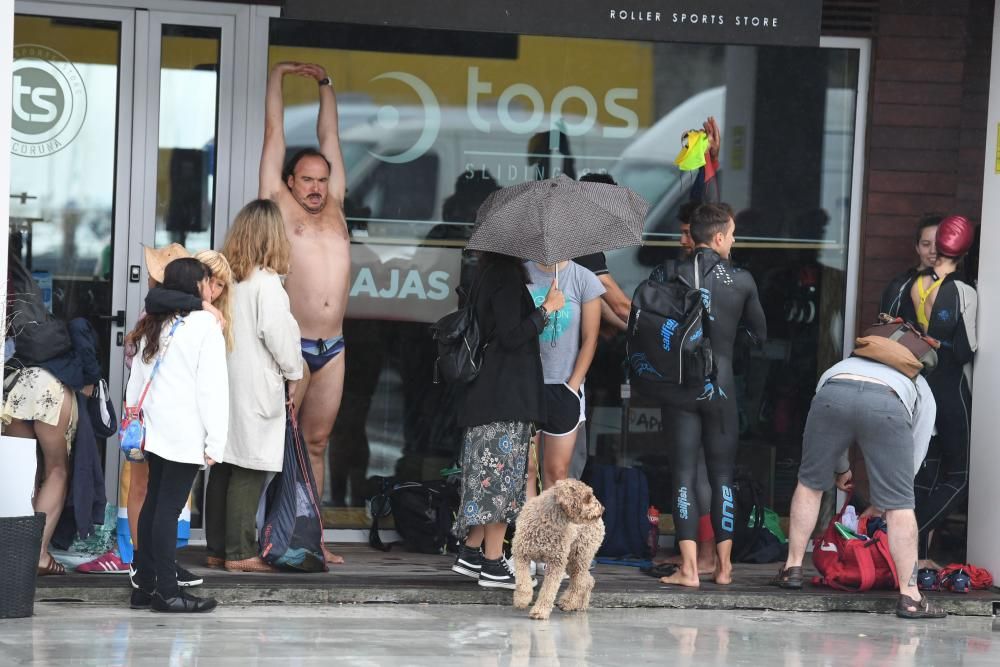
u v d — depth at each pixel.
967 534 16.17
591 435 17.66
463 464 14.12
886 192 17.70
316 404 16.28
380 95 17.28
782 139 17.83
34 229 16.66
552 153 17.61
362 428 17.33
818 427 14.66
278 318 14.32
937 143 17.72
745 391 17.86
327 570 14.93
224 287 13.54
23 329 14.03
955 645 13.07
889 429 14.27
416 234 17.41
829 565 15.17
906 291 16.30
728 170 17.83
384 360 17.38
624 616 13.92
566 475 15.05
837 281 17.86
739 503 16.75
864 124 17.81
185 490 12.98
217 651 11.56
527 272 14.51
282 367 14.46
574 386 14.86
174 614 13.12
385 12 14.05
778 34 14.53
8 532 12.60
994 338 15.65
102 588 13.64
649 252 17.75
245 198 16.92
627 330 15.09
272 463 14.53
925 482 16.09
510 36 17.47
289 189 16.45
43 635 12.00
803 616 14.32
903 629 13.80
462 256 17.48
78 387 14.14
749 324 15.16
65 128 16.69
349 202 17.27
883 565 14.99
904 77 17.64
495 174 17.52
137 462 13.80
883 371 14.56
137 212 16.77
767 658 12.17
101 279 16.80
